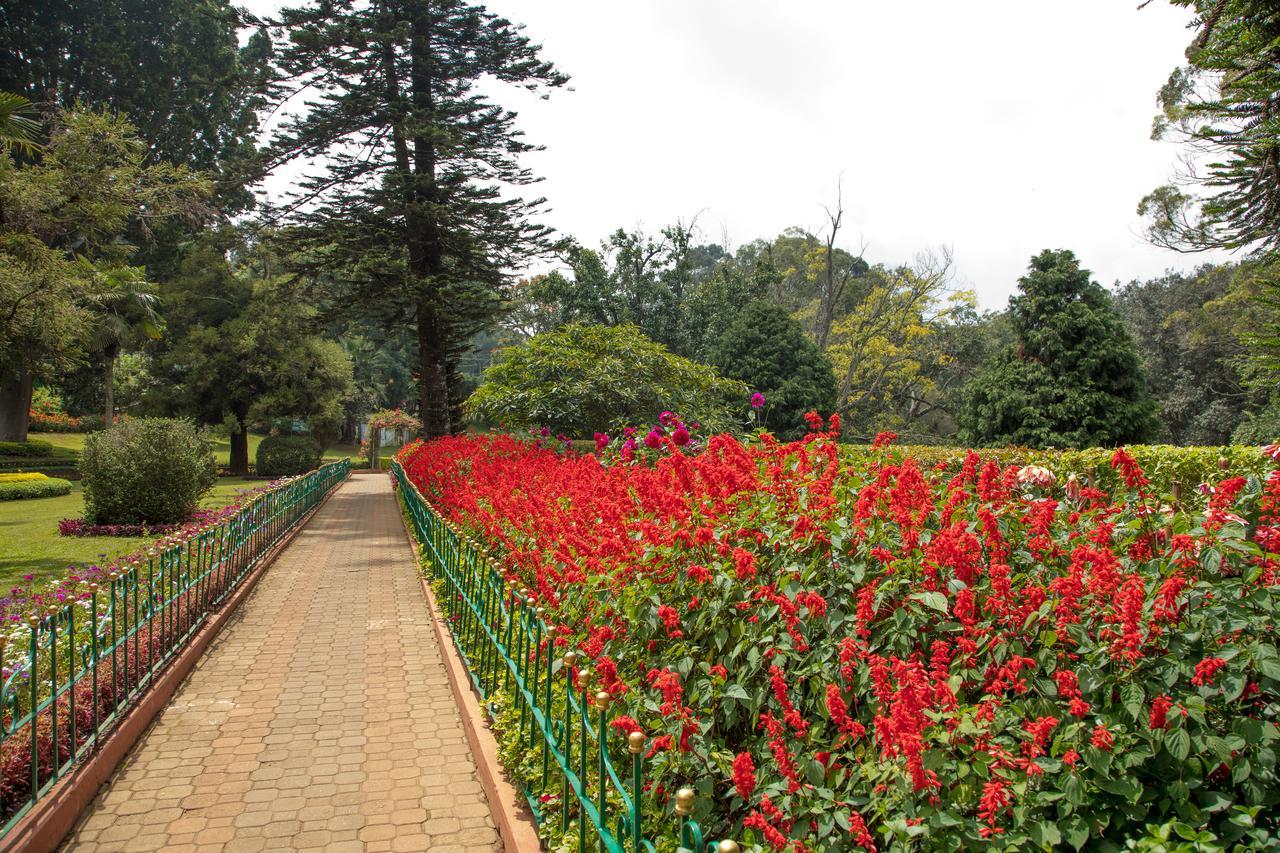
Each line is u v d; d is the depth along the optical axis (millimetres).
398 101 17156
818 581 2391
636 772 1768
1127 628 1745
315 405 27531
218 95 26000
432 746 4000
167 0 25328
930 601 2037
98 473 11547
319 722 4316
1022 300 15297
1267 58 4645
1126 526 2285
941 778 1680
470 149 17734
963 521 2334
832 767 1880
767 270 25172
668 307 24547
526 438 10930
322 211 17391
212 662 5418
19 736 3191
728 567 2525
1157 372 24828
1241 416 20938
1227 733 1698
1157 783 1723
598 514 3830
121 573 5168
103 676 4008
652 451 6418
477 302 18062
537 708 2941
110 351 21797
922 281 24969
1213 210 5566
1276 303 5164
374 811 3320
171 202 12273
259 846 3037
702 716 2199
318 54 16516
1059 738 1697
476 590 4641
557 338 11852
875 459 3252
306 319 23078
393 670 5262
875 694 1973
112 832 3131
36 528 12188
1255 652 1700
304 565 9359
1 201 9586
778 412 18062
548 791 2781
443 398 18500
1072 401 14430
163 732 4152
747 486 3012
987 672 1998
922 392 28984
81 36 23688
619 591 2787
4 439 24734
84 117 10375
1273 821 1661
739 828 2016
